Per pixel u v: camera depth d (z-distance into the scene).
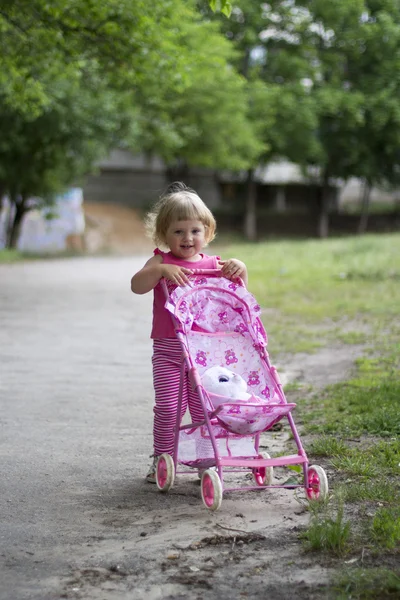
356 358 8.71
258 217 49.78
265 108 42.00
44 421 6.24
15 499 4.42
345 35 44.53
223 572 3.40
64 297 15.88
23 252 33.03
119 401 6.97
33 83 16.09
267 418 4.23
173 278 4.49
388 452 4.92
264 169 48.25
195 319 4.61
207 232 4.72
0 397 7.10
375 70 45.59
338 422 5.85
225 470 4.47
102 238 39.69
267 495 4.45
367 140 45.50
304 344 9.67
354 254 23.39
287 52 45.03
